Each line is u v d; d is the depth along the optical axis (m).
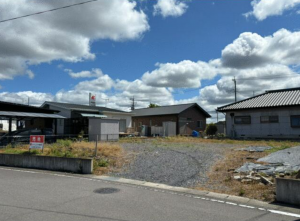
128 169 9.49
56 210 4.91
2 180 8.02
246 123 22.41
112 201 5.63
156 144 17.31
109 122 21.27
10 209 4.94
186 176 8.25
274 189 6.44
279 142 17.36
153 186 7.26
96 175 8.94
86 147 13.30
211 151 13.00
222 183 7.35
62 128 24.78
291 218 4.67
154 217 4.60
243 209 5.19
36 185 7.26
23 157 11.17
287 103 19.81
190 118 33.97
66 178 8.41
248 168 8.53
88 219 4.42
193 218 4.58
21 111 21.52
